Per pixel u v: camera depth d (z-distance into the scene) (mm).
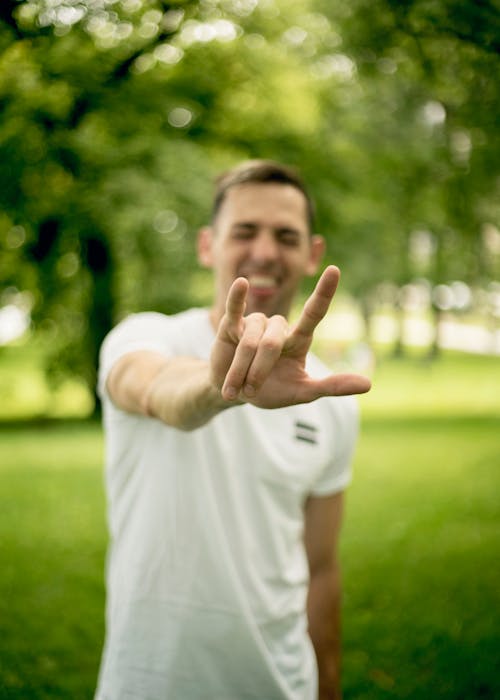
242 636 1737
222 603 1738
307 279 15562
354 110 10312
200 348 1956
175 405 1438
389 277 22734
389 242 16188
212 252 2160
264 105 9195
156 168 10250
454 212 6375
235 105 9305
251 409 1836
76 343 14672
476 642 4434
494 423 14898
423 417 16156
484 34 3682
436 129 6500
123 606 1793
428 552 6172
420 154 7812
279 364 1183
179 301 13836
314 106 9891
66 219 10344
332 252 15062
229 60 6418
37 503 8094
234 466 1804
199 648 1729
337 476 2037
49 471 9945
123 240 12242
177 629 1731
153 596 1755
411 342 43062
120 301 14258
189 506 1759
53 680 4152
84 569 5859
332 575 2076
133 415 1814
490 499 8031
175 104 7441
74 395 21531
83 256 13281
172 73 6305
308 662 1899
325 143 11680
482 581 5449
